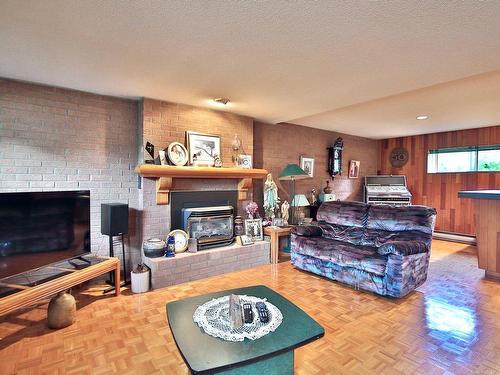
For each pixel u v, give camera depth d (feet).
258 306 5.65
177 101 11.17
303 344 4.69
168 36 6.14
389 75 8.26
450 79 8.52
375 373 5.68
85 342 6.76
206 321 5.23
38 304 8.84
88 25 5.71
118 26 5.74
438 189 19.66
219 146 12.46
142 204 10.85
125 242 11.08
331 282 10.75
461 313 8.26
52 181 9.66
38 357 6.20
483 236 11.41
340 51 6.78
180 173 10.91
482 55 6.88
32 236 7.67
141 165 10.02
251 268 12.52
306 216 17.76
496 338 6.95
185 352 4.32
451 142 19.03
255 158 15.48
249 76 8.45
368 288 9.66
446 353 6.34
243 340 4.66
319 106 11.78
